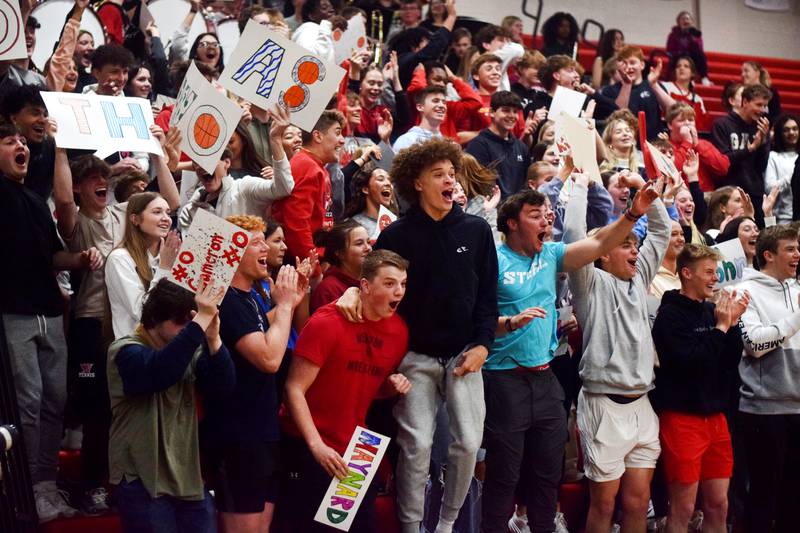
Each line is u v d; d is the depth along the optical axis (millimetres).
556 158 10688
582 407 8398
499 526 7691
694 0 22109
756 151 13617
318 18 14172
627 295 8359
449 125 12086
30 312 7438
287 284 6977
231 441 6840
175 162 8727
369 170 8750
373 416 7625
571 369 8914
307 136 8539
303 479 7137
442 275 7262
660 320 8516
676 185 8711
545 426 7766
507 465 7660
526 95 13375
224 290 6344
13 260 7406
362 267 7125
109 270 7465
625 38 21578
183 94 8008
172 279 6367
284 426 7234
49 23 10977
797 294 9320
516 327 7492
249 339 6789
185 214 8211
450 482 7438
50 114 8188
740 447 9539
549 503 7801
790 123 13703
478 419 7395
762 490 9102
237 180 8312
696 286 8516
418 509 7391
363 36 11844
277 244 7453
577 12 21219
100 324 7777
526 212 7816
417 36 13852
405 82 13414
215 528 6801
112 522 7543
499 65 12766
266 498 7078
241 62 7980
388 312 7070
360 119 11352
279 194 8055
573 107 11211
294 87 7996
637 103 14273
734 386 9438
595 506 8328
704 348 8406
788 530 9188
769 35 22484
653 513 9266
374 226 8672
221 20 13461
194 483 6613
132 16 12438
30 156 7859
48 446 7609
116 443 6547
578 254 7812
